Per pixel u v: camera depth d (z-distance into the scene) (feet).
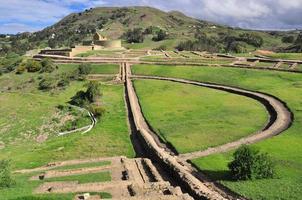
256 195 116.06
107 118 274.77
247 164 131.85
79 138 231.09
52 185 133.39
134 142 215.31
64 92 367.25
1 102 342.03
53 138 255.09
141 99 312.09
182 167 148.97
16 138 265.34
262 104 269.85
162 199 107.34
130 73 425.69
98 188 125.39
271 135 193.26
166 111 267.80
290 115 228.63
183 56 530.68
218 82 353.92
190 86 349.61
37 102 334.24
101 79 409.08
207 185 130.11
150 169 152.15
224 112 251.19
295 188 119.03
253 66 414.62
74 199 112.98
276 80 342.44
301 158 150.92
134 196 111.14
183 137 200.75
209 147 181.57
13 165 190.60
